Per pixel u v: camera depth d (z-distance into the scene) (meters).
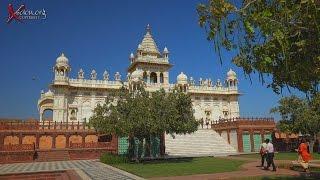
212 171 19.50
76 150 34.09
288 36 7.71
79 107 53.44
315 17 7.11
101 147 34.91
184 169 20.81
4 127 33.62
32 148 32.91
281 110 36.19
